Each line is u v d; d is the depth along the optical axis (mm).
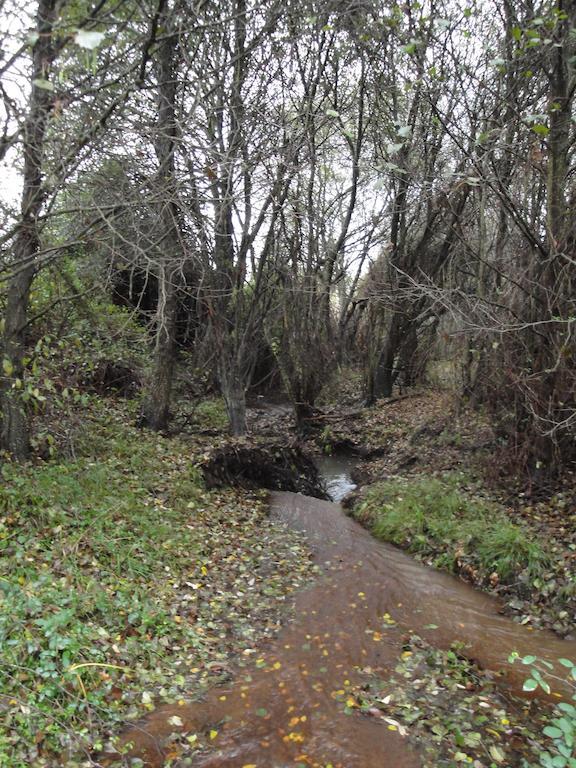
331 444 14930
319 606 6277
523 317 8000
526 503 8148
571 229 7270
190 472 9320
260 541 8062
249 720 4316
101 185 6215
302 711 4453
